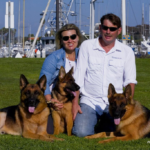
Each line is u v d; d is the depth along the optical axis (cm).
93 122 629
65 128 676
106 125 679
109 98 586
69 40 655
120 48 623
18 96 1170
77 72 637
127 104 573
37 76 1975
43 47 4081
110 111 586
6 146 510
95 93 628
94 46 624
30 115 576
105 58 619
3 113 631
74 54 684
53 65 655
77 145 523
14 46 6353
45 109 594
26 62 2492
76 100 628
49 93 637
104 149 497
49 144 521
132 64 630
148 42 4659
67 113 638
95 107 628
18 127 602
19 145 512
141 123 582
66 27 657
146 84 1614
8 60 2564
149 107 958
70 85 619
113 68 616
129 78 627
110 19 591
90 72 627
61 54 666
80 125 616
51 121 657
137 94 1277
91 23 2805
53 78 660
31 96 561
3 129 622
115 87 622
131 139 567
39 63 2467
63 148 498
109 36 600
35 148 493
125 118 579
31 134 576
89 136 608
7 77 1764
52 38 3975
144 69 2231
